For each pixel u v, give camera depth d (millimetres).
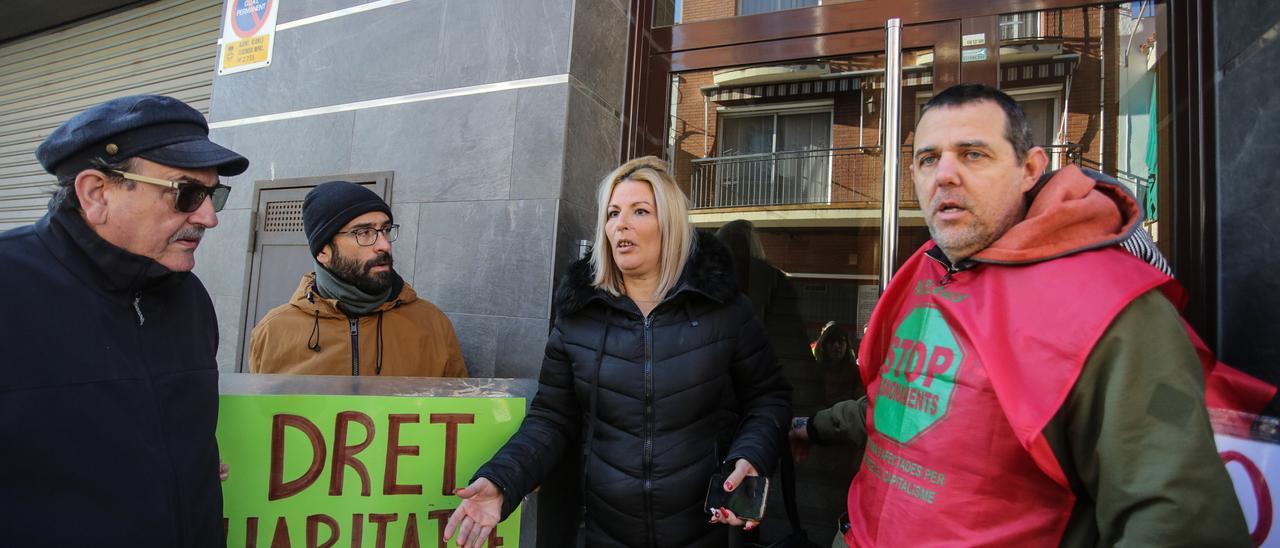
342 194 1725
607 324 1478
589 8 2445
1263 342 1504
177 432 997
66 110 4457
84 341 891
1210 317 1728
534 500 1572
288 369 1779
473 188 2490
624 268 1459
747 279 2463
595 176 2502
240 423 1363
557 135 2334
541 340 2285
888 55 1893
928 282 1185
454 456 1498
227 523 1342
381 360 1824
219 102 3219
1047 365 886
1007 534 921
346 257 1721
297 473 1394
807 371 2377
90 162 911
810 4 2361
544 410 1524
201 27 3836
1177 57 1861
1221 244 1704
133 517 888
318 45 2951
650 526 1373
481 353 2396
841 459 2238
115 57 4234
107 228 929
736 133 2504
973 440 962
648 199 1465
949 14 2104
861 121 2299
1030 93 2025
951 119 1026
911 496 1036
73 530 835
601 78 2535
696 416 1397
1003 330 958
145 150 934
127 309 970
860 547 1157
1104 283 875
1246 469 1180
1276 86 1471
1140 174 1937
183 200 974
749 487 1230
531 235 2344
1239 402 1221
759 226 2461
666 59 2627
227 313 3018
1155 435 786
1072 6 1981
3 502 797
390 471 1453
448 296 2494
